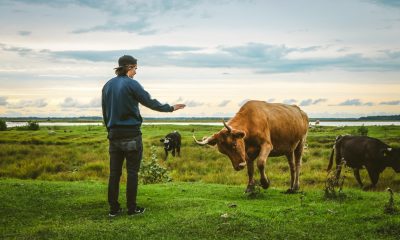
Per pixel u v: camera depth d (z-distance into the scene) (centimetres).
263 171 895
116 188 680
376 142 1511
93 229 589
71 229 592
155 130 6694
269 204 787
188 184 1140
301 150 1127
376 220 629
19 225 639
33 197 834
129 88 652
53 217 687
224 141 848
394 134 4953
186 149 3378
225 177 1922
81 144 4003
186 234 566
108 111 670
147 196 880
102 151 3206
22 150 3194
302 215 666
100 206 763
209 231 575
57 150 3256
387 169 1995
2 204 766
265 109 973
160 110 673
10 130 7625
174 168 2406
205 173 2206
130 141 660
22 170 2306
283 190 1020
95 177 2041
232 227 588
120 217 665
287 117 1020
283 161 2483
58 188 943
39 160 2588
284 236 561
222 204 741
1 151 3125
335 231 584
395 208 678
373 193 907
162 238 550
